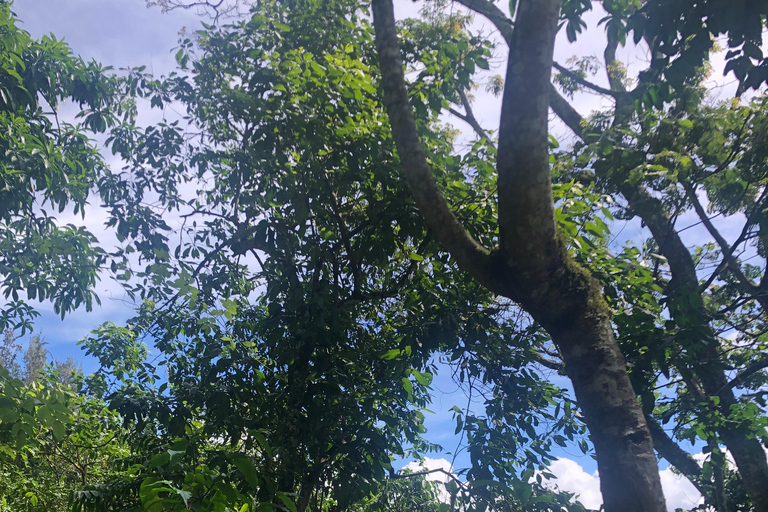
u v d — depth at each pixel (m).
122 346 7.29
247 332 6.44
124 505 4.16
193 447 4.07
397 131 3.82
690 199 7.28
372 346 6.33
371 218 5.46
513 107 3.27
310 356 5.50
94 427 8.24
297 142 5.47
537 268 3.41
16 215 5.76
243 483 4.12
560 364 6.83
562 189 5.18
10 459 7.18
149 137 5.59
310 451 5.04
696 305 5.06
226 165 6.23
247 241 5.71
